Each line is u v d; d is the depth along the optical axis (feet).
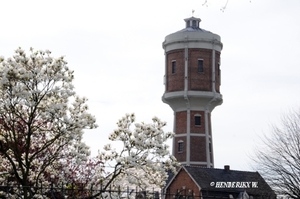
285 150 139.54
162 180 79.77
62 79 77.51
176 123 274.36
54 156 78.48
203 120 271.28
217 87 274.98
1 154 81.92
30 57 76.54
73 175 92.07
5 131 80.89
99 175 80.28
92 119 77.61
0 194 65.62
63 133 77.20
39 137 85.10
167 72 276.62
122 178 81.15
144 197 58.85
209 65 272.10
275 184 138.10
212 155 275.39
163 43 281.54
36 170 82.89
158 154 78.33
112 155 79.51
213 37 273.54
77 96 79.82
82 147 79.87
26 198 68.39
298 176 137.59
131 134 78.33
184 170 229.25
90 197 68.03
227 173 236.84
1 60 75.10
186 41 271.28
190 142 268.82
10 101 74.84
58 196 77.46
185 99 267.80
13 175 82.28
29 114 77.77
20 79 73.97
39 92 75.77
